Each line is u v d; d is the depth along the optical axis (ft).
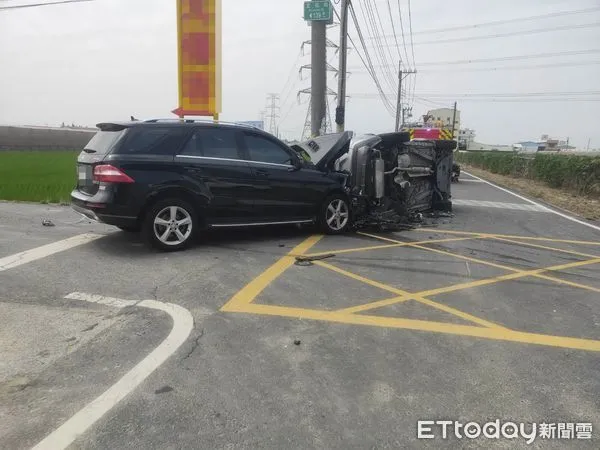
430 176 39.70
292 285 18.60
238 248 24.49
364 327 14.78
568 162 71.72
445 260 23.63
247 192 24.72
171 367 12.03
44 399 10.60
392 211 33.81
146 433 9.50
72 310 15.53
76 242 24.20
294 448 9.16
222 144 24.26
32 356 12.50
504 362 12.75
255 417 10.08
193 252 23.12
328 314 15.74
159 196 22.39
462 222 36.50
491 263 23.39
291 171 26.50
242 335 13.94
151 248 23.43
